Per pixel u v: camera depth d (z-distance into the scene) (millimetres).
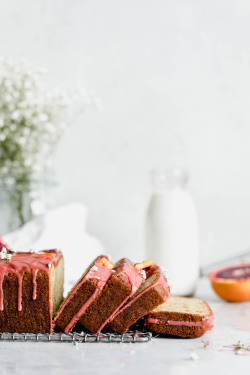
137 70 2139
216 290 1775
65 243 1815
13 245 1749
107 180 2160
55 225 1818
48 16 2158
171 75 2133
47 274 1229
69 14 2152
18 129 1844
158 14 2131
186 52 2131
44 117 1774
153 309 1288
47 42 2162
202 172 2137
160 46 2133
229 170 2131
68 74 2160
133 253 2168
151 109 2139
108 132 2152
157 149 2145
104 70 2148
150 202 1840
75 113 2148
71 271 1798
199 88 2129
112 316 1247
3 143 1861
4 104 1817
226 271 1877
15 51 2176
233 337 1316
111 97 2150
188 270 1791
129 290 1225
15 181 1868
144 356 1158
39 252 1404
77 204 1959
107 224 2170
